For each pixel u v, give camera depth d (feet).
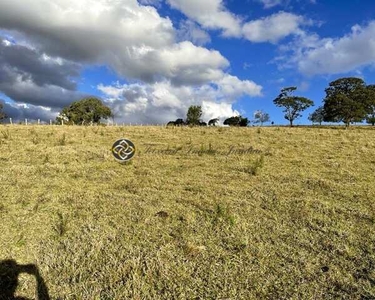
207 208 24.38
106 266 17.06
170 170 35.83
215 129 79.66
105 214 23.07
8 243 19.02
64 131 67.51
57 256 17.95
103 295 15.20
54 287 15.64
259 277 16.55
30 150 43.68
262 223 22.21
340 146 54.49
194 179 32.12
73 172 33.68
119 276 16.46
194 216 23.03
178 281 16.20
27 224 21.38
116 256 17.98
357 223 22.24
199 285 15.96
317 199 26.45
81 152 43.73
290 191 28.68
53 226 21.24
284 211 24.23
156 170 35.63
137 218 22.44
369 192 28.48
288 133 72.18
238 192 28.19
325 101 197.77
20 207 23.90
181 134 68.18
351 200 26.58
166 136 64.13
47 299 14.89
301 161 41.32
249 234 20.59
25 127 73.61
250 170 35.73
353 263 17.62
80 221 21.93
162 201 25.75
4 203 24.30
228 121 194.39
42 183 29.50
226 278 16.40
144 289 15.55
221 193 27.91
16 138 53.47
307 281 16.24
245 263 17.66
